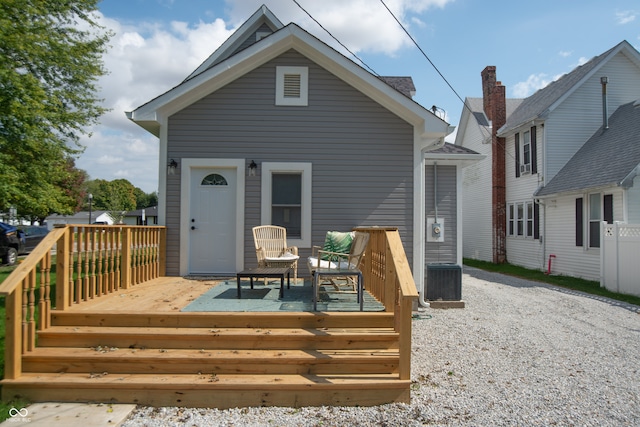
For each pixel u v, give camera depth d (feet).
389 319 15.70
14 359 13.14
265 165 25.11
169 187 24.93
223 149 25.04
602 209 38.50
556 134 47.67
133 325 15.39
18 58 39.04
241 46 33.47
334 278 22.44
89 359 13.71
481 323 22.86
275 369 13.80
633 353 17.89
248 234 24.97
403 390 13.08
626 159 36.70
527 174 51.85
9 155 38.70
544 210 48.34
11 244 47.80
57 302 15.62
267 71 25.25
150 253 23.24
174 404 12.92
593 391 13.91
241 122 25.12
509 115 64.54
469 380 14.82
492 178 59.31
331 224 25.14
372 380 13.20
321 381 13.14
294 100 25.18
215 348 14.66
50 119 40.50
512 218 56.49
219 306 16.72
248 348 14.70
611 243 34.55
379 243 18.65
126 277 19.95
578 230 42.19
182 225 24.86
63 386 12.94
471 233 68.03
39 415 12.08
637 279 31.78
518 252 54.80
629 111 44.34
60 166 47.03
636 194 35.37
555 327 22.25
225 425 11.80
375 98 25.29
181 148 24.95
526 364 16.46
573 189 40.65
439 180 30.17
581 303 28.99
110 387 12.93
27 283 14.07
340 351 14.60
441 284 27.30
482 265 56.18
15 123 37.68
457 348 18.38
